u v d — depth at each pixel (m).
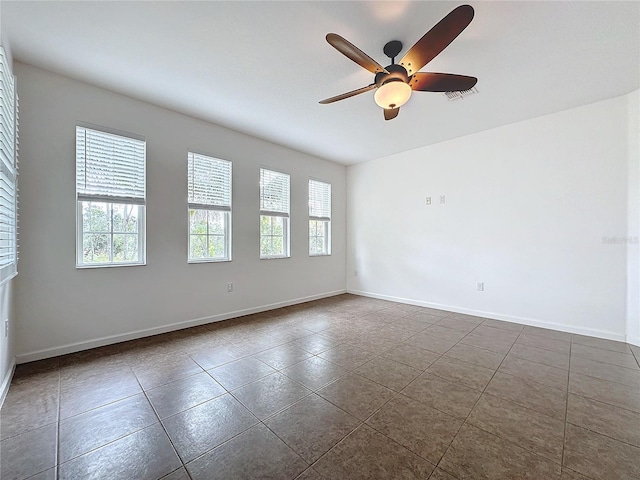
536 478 1.34
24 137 2.47
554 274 3.50
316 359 2.66
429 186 4.63
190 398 2.01
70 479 1.34
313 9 1.87
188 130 3.52
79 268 2.78
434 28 1.67
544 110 3.37
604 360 2.62
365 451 1.51
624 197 3.05
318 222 5.45
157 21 1.97
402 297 5.01
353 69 2.53
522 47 2.23
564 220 3.42
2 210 1.83
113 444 1.56
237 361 2.61
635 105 2.94
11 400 1.97
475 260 4.14
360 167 5.64
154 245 3.27
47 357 2.62
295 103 3.17
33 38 2.13
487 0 1.78
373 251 5.44
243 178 4.12
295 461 1.45
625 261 3.06
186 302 3.54
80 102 2.76
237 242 4.06
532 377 2.31
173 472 1.38
